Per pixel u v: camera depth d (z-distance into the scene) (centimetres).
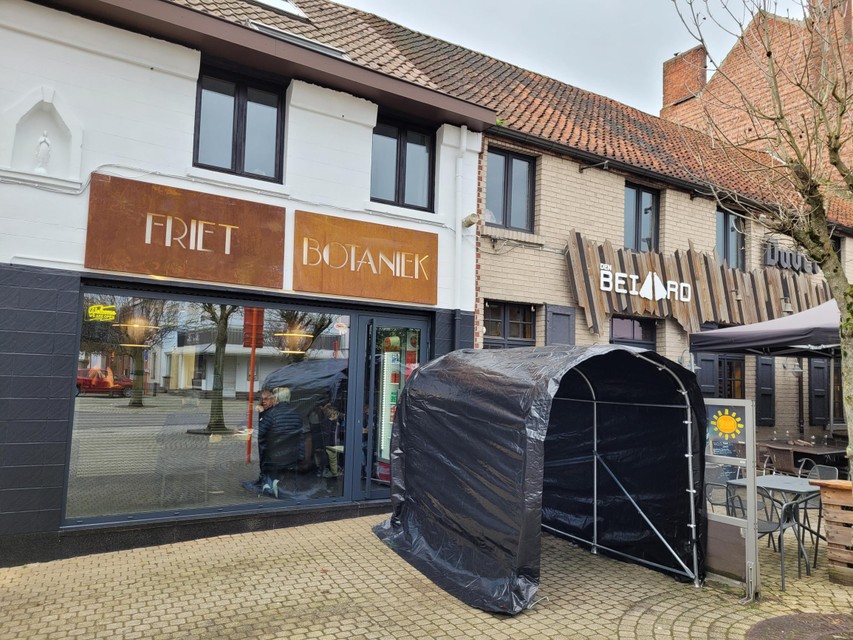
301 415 702
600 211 966
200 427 641
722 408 521
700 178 981
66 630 408
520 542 441
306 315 707
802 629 418
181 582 498
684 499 521
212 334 652
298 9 865
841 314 424
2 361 530
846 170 432
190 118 630
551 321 898
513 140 878
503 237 854
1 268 532
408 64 866
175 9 597
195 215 624
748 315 1123
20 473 532
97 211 575
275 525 661
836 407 1327
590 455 616
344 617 438
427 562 537
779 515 557
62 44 568
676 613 451
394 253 746
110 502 588
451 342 785
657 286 1006
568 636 412
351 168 723
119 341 598
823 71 469
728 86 1486
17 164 547
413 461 598
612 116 1235
